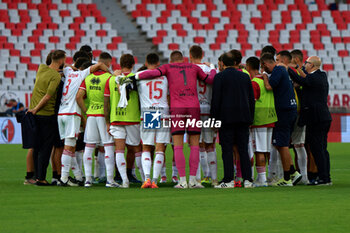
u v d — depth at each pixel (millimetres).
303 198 22203
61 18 96500
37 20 95250
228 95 26406
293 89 27953
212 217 18047
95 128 28016
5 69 86562
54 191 25297
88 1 101062
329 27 106000
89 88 28016
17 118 28438
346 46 102688
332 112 76250
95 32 95750
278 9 108438
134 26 101312
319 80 28109
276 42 101000
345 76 97375
